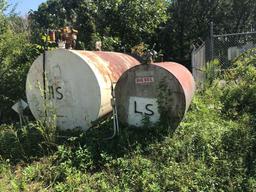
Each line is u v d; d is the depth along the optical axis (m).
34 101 4.11
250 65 5.05
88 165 3.24
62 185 2.95
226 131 3.62
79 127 3.95
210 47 6.44
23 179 3.09
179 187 2.86
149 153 3.35
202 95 5.05
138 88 3.70
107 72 4.05
